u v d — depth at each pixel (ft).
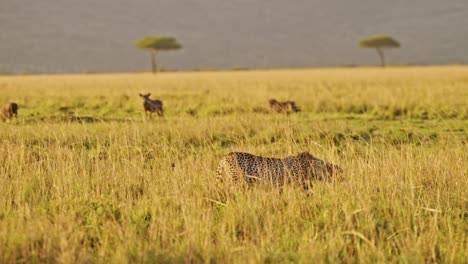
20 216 59.93
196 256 52.54
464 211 65.05
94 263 52.54
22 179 75.92
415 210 62.90
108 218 63.41
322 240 55.47
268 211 61.31
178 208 66.18
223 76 484.33
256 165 73.56
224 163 74.43
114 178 76.13
